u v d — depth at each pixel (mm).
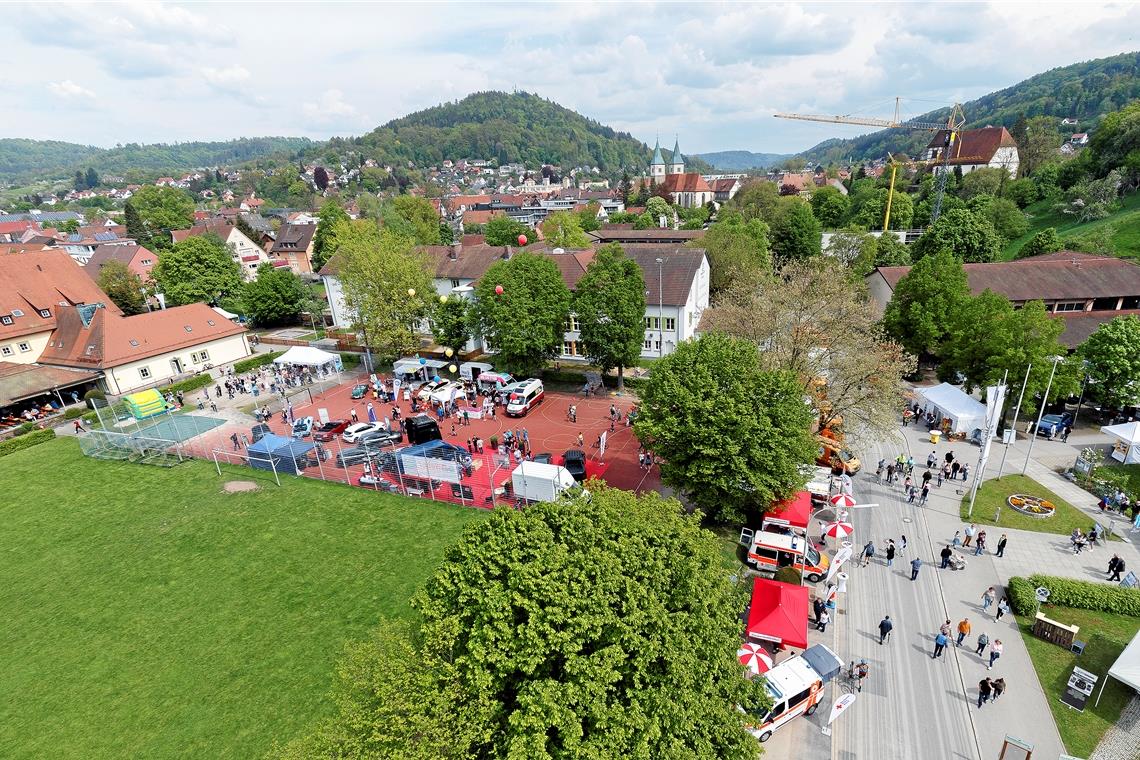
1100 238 67000
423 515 32188
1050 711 20281
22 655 23156
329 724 13414
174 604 25688
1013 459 37812
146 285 84688
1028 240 81125
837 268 43531
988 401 30188
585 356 59719
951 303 48000
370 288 57750
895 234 84688
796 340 37031
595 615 14109
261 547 29641
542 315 50031
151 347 56344
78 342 54469
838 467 36938
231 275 84812
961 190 105812
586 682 13273
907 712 20516
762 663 20547
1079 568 27312
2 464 40688
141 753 18719
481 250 73875
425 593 16141
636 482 35906
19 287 56312
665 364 30906
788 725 20219
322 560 28375
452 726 13008
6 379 47719
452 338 56844
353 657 14492
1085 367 39562
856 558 28797
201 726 19594
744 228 85812
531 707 12734
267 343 74938
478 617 14492
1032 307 40250
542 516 17219
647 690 13969
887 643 23578
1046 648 23000
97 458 41062
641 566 15875
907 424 44281
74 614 25344
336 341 73750
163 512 33438
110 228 165875
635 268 49812
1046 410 43531
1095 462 34406
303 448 37969
